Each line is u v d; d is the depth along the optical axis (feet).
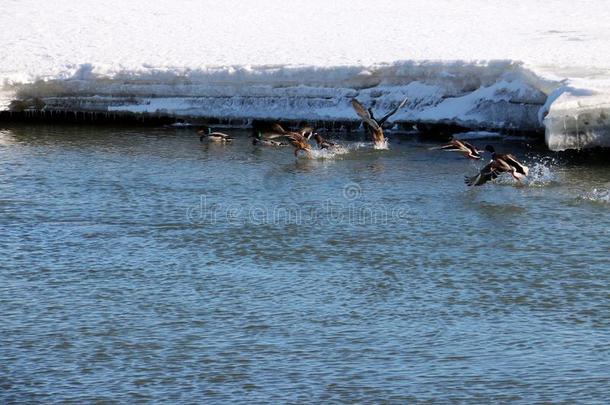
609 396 53.78
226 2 165.27
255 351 59.21
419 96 114.21
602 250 74.74
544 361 57.62
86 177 96.43
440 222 81.71
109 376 56.49
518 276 70.23
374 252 75.41
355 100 106.32
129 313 64.75
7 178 95.96
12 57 130.52
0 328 62.49
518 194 88.43
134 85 122.62
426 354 58.65
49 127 121.29
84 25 147.84
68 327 62.69
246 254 75.46
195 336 61.26
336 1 165.37
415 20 147.64
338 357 58.39
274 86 118.52
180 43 135.44
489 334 61.21
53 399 54.08
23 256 75.10
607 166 96.27
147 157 104.47
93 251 76.18
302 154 104.01
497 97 110.22
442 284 69.15
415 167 98.58
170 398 54.08
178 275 71.36
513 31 137.08
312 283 69.67
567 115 97.81
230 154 105.50
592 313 64.03
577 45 124.98
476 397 53.83
